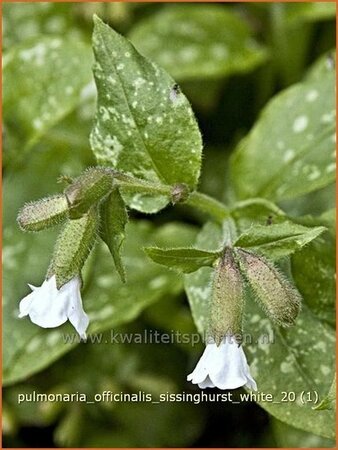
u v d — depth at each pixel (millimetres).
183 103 162
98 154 166
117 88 163
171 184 167
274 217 174
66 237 149
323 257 172
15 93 207
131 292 196
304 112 196
